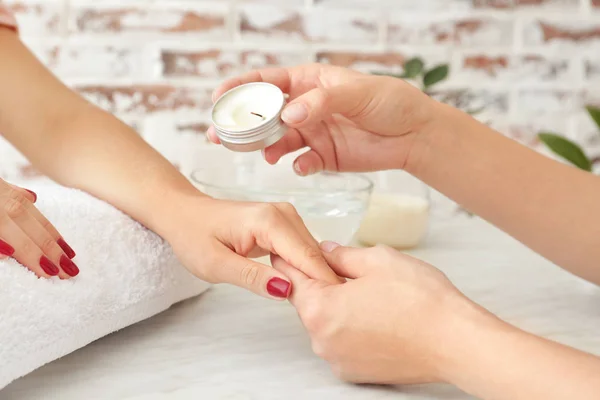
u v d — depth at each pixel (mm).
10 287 489
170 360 542
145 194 594
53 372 523
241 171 708
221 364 540
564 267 660
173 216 575
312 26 1184
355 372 512
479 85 1245
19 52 695
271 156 662
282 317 612
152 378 520
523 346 472
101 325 545
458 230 857
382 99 616
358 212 657
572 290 684
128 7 1137
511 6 1223
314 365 543
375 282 508
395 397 510
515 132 1275
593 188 645
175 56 1164
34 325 495
